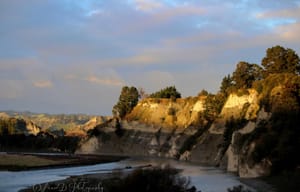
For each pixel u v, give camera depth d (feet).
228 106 540.52
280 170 265.34
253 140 307.78
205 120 619.26
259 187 231.91
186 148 591.78
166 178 196.95
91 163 469.16
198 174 329.11
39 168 387.34
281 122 298.76
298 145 267.80
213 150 513.45
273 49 499.51
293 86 330.54
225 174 327.26
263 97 371.76
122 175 245.65
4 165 391.65
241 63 551.59
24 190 225.15
